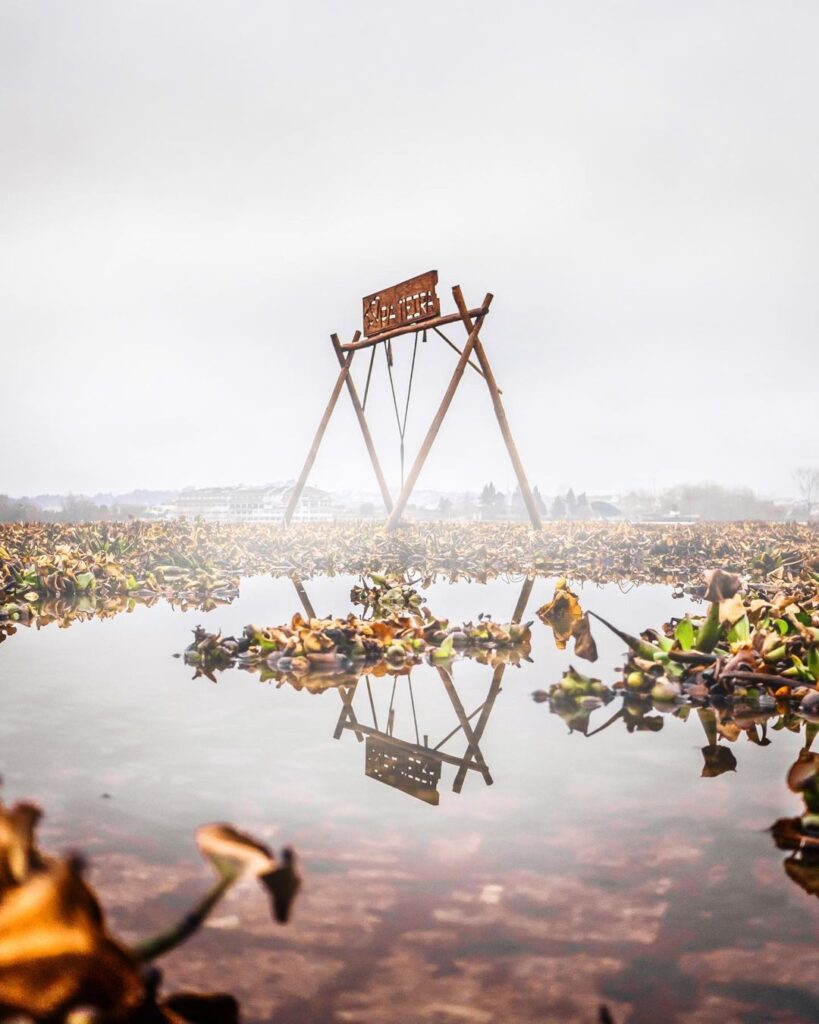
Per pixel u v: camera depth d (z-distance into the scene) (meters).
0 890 0.71
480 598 7.33
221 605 6.68
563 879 1.34
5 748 2.21
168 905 1.22
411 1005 0.95
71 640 4.55
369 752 2.21
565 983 1.01
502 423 13.95
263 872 0.92
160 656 3.99
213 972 1.02
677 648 3.53
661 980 1.02
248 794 1.80
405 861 1.41
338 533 15.91
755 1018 0.92
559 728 2.56
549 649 4.40
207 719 2.60
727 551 13.70
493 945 1.11
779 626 3.94
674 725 2.63
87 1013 0.75
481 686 3.30
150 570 9.52
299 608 6.43
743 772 2.04
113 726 2.49
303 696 3.02
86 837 1.51
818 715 2.82
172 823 1.60
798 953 1.09
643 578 10.38
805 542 13.98
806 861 1.43
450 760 2.14
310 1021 0.90
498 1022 0.91
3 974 0.69
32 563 8.41
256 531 15.70
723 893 1.28
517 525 19.20
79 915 0.72
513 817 1.66
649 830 1.58
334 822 1.62
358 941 1.11
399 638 4.45
